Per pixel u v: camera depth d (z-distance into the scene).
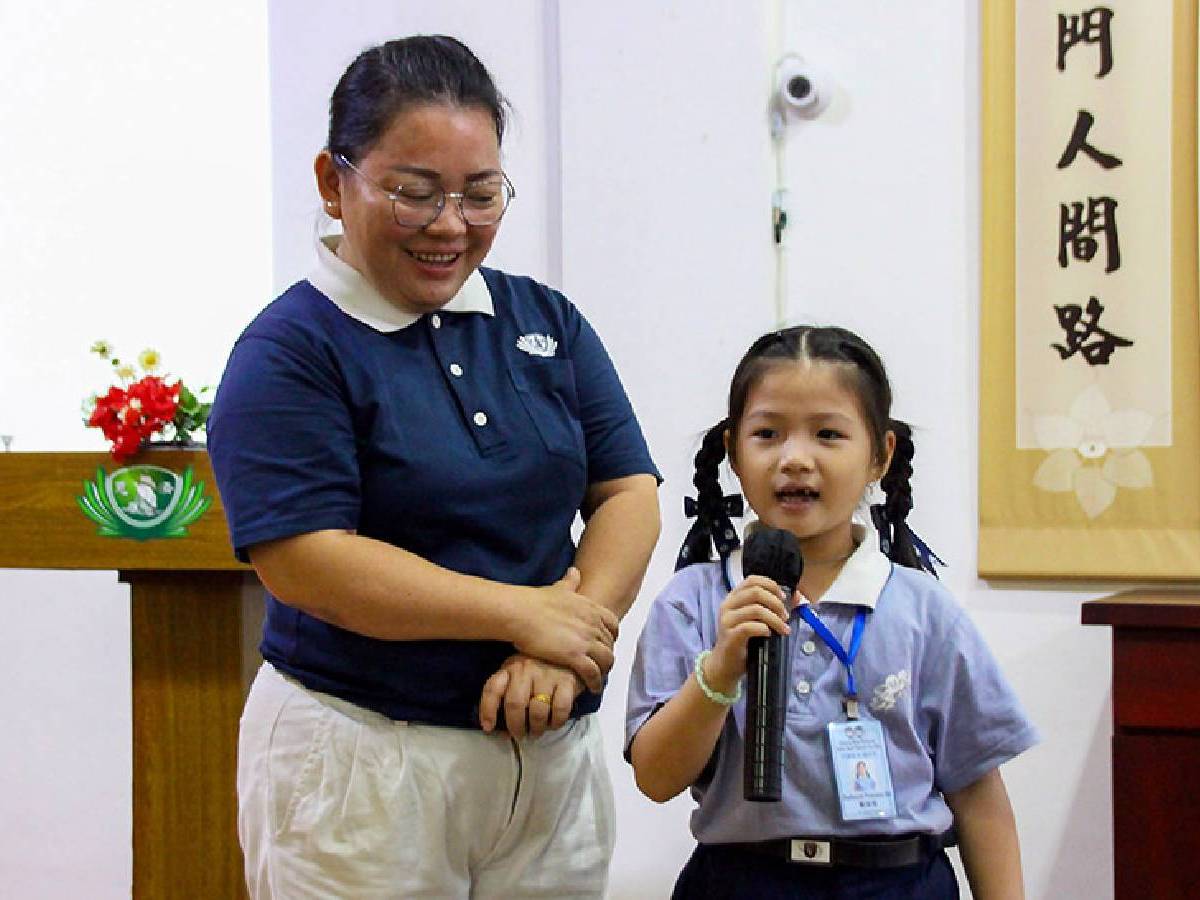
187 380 3.52
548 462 1.53
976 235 2.82
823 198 2.89
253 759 1.52
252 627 2.48
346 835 1.46
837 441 1.63
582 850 1.57
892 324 2.86
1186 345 2.68
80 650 3.54
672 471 2.92
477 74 1.47
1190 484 2.68
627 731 1.67
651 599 2.91
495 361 1.55
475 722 1.49
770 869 1.59
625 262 2.95
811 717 1.60
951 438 2.83
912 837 1.58
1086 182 2.74
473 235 1.46
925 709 1.64
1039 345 2.77
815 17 2.90
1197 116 2.67
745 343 2.90
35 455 2.38
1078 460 2.74
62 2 3.61
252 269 3.49
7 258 3.63
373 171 1.43
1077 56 2.75
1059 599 2.77
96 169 3.59
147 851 2.50
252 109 3.49
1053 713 2.77
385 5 3.15
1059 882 2.76
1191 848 2.05
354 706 1.47
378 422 1.46
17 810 3.57
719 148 2.91
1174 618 2.04
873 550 1.69
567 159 2.98
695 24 2.92
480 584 1.45
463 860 1.52
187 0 3.53
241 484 1.43
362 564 1.41
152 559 2.35
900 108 2.86
